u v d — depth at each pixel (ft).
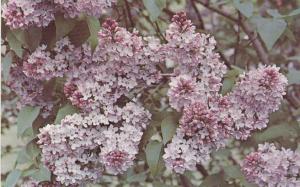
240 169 4.31
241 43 5.46
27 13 4.01
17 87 4.46
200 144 4.01
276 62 5.93
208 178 4.43
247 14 4.44
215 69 4.05
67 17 4.11
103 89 4.09
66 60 4.21
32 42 4.15
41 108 4.49
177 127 4.05
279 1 5.75
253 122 4.13
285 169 4.06
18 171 4.29
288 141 4.41
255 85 4.03
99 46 4.05
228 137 4.07
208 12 6.07
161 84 4.49
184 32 3.95
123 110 4.12
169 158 4.00
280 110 5.00
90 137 4.10
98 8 4.08
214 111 4.02
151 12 4.10
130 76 4.10
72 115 4.12
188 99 3.95
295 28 5.64
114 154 4.03
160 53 4.06
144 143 4.20
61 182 4.12
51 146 4.09
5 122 5.81
